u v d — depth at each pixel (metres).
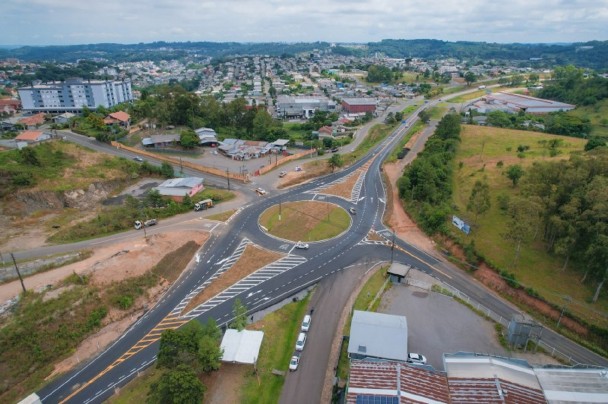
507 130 167.88
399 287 76.06
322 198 117.56
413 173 114.50
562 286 70.19
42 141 135.75
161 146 157.88
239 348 59.22
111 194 117.81
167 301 73.31
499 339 62.56
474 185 111.12
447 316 67.81
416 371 50.12
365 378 48.78
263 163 146.38
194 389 48.41
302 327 64.81
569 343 61.75
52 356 60.62
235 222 102.25
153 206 107.69
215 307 71.38
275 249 89.94
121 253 82.88
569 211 70.44
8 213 99.62
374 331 58.84
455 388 47.75
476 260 80.38
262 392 54.22
